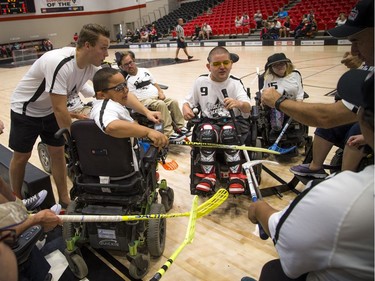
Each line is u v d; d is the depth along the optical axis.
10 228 1.40
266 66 3.48
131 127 1.83
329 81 6.78
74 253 2.01
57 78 2.27
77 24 22.09
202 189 2.55
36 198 2.50
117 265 2.12
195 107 3.05
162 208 2.17
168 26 19.70
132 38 20.00
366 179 0.84
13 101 2.50
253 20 16.03
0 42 18.95
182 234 2.41
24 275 1.76
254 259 2.12
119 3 22.86
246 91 3.11
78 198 2.09
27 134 2.53
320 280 0.95
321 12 14.05
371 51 1.24
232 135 2.64
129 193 2.06
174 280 1.97
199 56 12.91
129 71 3.99
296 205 0.93
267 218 1.26
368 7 1.19
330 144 2.59
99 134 1.90
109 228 2.00
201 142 2.65
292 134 3.50
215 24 17.17
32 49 17.61
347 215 0.81
